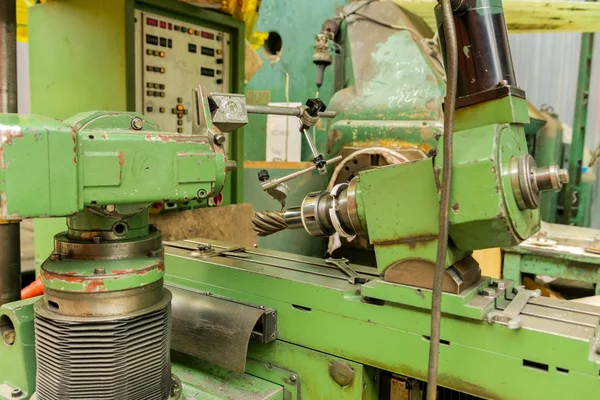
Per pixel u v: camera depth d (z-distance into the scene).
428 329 0.94
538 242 2.12
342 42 2.25
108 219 0.90
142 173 0.82
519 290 1.05
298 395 1.12
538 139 2.96
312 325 1.09
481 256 2.06
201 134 0.94
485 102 0.88
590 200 2.96
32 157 0.72
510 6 2.15
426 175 0.91
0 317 1.08
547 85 3.07
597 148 2.88
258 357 1.18
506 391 0.88
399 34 2.02
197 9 1.67
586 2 2.13
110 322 0.83
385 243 0.98
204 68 1.76
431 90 1.87
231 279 1.21
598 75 2.91
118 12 1.45
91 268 0.85
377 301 1.01
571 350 0.82
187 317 1.17
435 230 0.91
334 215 1.06
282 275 1.15
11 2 1.17
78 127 0.80
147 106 1.56
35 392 0.98
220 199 1.84
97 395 0.85
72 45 1.57
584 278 1.95
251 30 1.95
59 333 0.84
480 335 0.90
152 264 0.89
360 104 2.01
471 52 0.89
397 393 1.06
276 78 2.64
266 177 1.19
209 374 1.19
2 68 1.17
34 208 0.73
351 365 1.04
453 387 0.93
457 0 0.88
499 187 0.82
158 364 0.92
